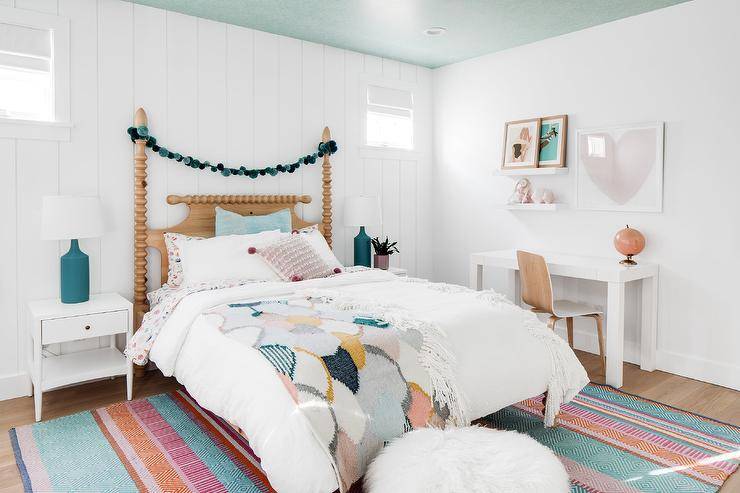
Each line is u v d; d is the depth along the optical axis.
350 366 1.98
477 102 4.82
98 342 3.41
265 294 2.92
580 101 4.05
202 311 2.64
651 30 3.63
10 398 3.13
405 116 5.03
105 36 3.38
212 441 2.57
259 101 4.07
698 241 3.47
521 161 4.40
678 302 3.58
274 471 1.75
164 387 3.34
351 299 2.70
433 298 2.80
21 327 3.17
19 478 2.23
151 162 3.61
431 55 4.72
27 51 3.13
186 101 3.72
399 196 5.04
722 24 3.31
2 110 3.12
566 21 3.81
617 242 3.62
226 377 2.15
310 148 4.38
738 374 3.32
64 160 3.27
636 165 3.72
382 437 1.93
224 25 3.86
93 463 2.34
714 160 3.38
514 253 4.27
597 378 3.53
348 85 4.59
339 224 4.61
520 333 2.56
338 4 3.46
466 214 4.98
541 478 1.72
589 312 3.56
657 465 2.33
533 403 3.05
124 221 3.51
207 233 3.80
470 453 1.81
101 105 3.38
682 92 3.50
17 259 3.14
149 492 2.11
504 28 3.95
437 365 2.19
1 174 3.07
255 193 4.10
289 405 1.81
